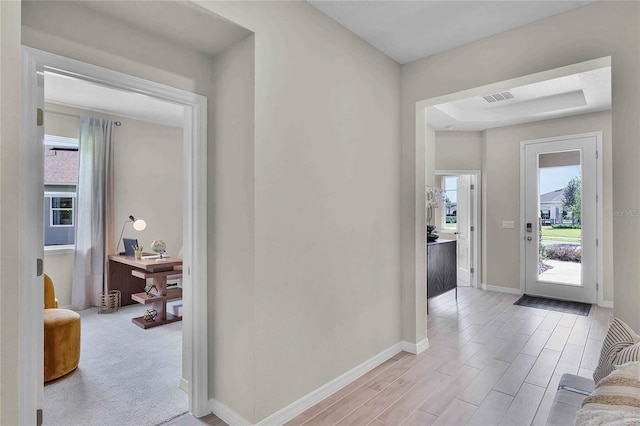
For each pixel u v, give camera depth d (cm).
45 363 260
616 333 150
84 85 387
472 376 274
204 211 225
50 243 470
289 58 221
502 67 270
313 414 224
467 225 611
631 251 211
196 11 178
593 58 230
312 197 237
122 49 189
